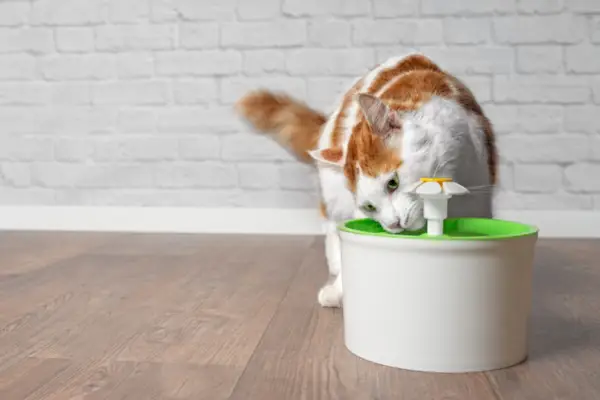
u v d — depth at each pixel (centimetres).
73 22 252
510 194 239
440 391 100
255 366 111
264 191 250
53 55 253
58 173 256
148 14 248
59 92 254
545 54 235
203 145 250
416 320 106
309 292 161
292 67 244
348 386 102
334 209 179
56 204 257
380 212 145
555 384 103
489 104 238
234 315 142
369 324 111
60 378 107
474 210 153
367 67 240
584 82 235
